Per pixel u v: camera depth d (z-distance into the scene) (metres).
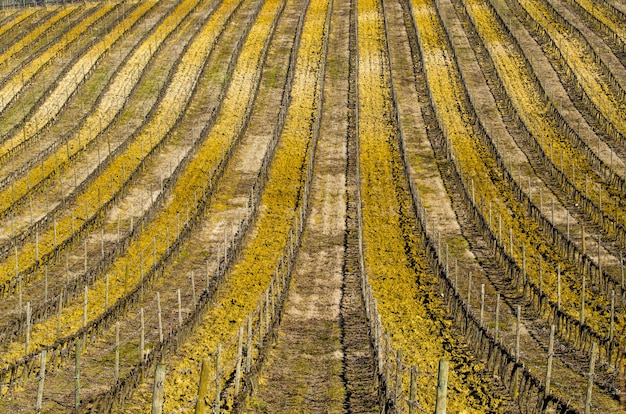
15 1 171.50
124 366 49.69
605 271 66.56
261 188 87.88
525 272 61.25
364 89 123.06
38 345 52.47
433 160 97.94
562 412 41.47
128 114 115.56
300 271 69.12
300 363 51.38
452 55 134.38
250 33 148.50
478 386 46.62
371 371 49.59
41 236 75.75
